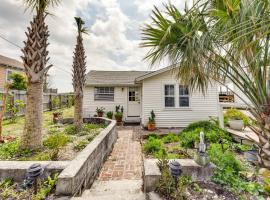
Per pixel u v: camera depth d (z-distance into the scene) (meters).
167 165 2.72
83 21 7.19
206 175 2.76
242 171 3.07
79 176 2.60
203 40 2.29
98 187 3.12
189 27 2.54
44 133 6.25
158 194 2.36
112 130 6.11
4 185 2.46
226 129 6.60
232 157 3.14
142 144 6.25
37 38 4.09
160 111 9.81
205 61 2.47
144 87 9.84
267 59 2.07
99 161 4.08
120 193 2.74
